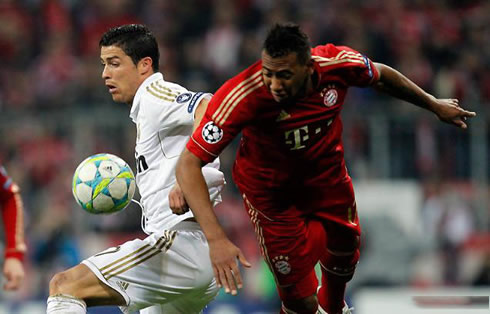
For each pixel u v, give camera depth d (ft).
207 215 47.47
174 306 59.47
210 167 56.65
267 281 107.76
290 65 45.42
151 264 54.44
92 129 119.34
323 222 54.65
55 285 52.80
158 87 55.47
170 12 163.53
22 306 100.12
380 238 119.14
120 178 54.60
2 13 165.48
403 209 119.75
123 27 57.00
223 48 153.48
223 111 47.83
